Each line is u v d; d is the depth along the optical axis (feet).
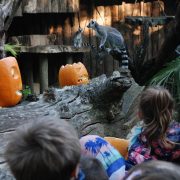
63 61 23.67
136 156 6.86
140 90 13.46
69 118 10.36
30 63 22.91
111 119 11.48
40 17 23.76
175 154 6.79
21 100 11.58
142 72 19.51
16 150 3.75
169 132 6.90
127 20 22.00
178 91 14.94
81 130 10.56
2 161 7.51
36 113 9.59
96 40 24.03
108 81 10.78
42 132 3.77
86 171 4.62
